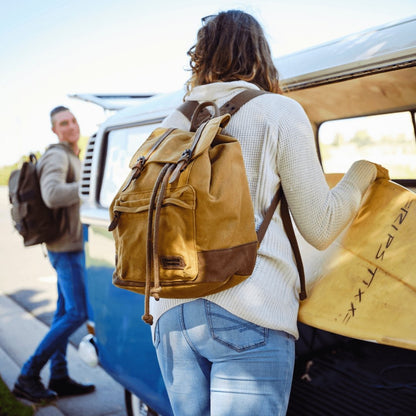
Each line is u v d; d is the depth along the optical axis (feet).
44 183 11.10
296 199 4.58
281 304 4.58
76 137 12.37
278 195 4.73
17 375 12.92
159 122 8.14
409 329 4.38
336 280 5.07
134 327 7.73
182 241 4.18
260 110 4.64
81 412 11.03
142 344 7.53
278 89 5.33
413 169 7.24
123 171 8.91
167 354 4.82
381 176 5.35
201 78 5.23
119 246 4.69
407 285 4.62
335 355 8.83
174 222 4.20
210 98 5.02
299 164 4.54
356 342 9.05
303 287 4.97
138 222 4.49
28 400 11.45
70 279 11.23
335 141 8.02
